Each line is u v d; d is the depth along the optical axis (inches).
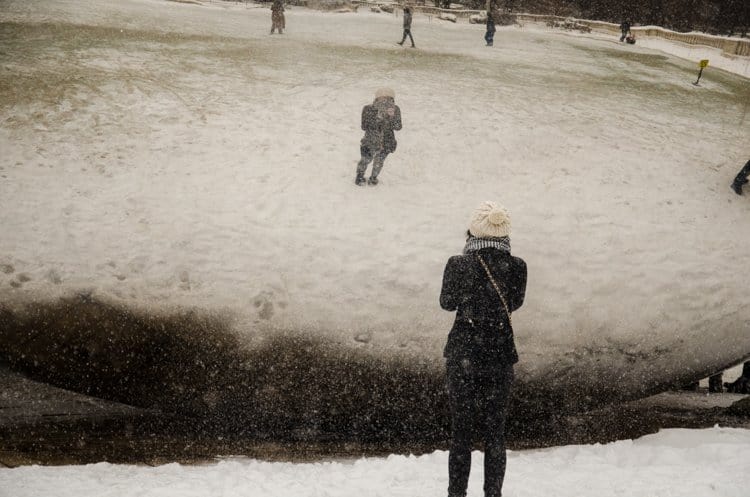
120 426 228.4
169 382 243.3
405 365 246.5
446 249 279.4
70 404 240.5
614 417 253.3
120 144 334.3
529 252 282.2
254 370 243.8
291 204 300.5
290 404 241.6
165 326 245.6
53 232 265.9
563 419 249.9
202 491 149.6
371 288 258.8
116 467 173.3
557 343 253.9
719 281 277.7
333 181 328.5
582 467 166.1
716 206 334.6
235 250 267.6
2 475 161.2
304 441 231.0
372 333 248.8
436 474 161.5
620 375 255.9
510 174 355.9
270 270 260.8
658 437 196.7
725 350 264.1
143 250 263.1
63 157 315.3
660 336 259.9
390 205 311.6
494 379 134.7
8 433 213.8
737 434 191.8
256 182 315.9
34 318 243.1
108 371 243.3
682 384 260.8
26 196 283.3
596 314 260.8
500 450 136.0
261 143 357.4
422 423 243.3
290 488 151.3
